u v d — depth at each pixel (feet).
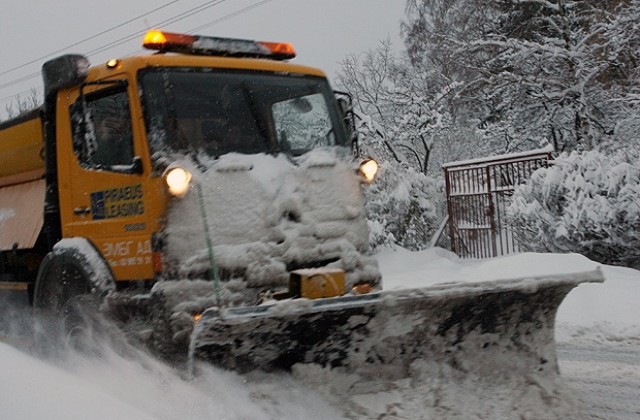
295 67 21.03
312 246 18.80
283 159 19.36
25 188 25.14
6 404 9.90
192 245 17.35
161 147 18.06
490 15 76.69
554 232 38.22
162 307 17.06
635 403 17.87
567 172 37.70
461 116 76.64
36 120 23.59
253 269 17.79
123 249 18.74
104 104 19.69
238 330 14.96
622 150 37.96
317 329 15.79
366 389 16.42
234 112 19.44
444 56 77.00
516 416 16.14
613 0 66.13
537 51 64.85
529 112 69.10
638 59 63.67
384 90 79.10
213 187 17.88
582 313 27.14
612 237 35.76
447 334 17.04
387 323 16.21
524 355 17.75
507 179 45.37
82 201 20.44
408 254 43.80
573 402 17.21
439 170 73.26
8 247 24.66
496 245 45.75
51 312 21.68
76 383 11.70
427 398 16.17
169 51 20.21
